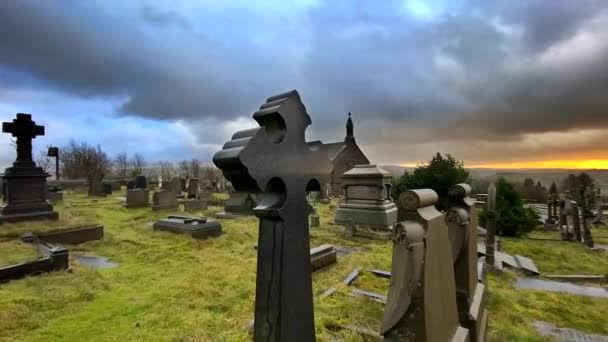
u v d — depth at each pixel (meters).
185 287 5.49
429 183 14.25
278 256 2.09
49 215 10.47
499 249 10.05
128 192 16.12
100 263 7.21
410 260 2.34
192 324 4.12
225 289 5.43
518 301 5.55
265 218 2.14
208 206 17.64
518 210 12.78
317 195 23.23
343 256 8.22
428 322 2.33
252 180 1.92
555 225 14.66
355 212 12.16
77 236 9.02
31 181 10.44
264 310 2.11
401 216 2.54
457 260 3.63
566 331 4.50
